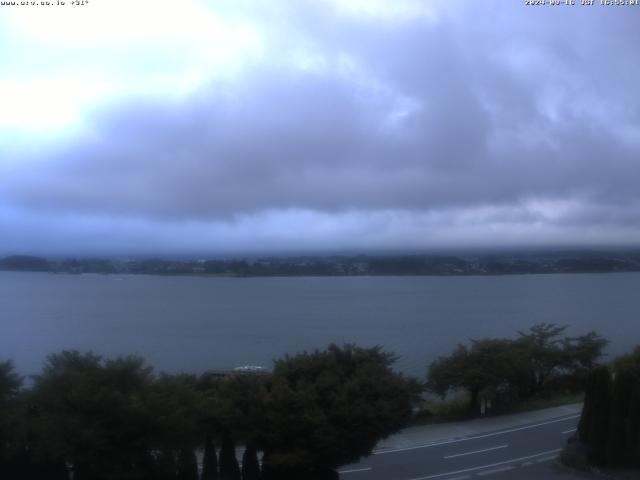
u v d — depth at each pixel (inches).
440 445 1140.5
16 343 3572.8
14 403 738.8
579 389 1646.2
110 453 695.7
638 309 5708.7
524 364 1486.2
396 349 3174.2
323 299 7096.5
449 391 1659.7
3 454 719.1
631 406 960.3
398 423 837.8
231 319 5029.5
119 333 4089.6
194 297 7337.6
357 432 796.6
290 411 786.2
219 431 805.9
